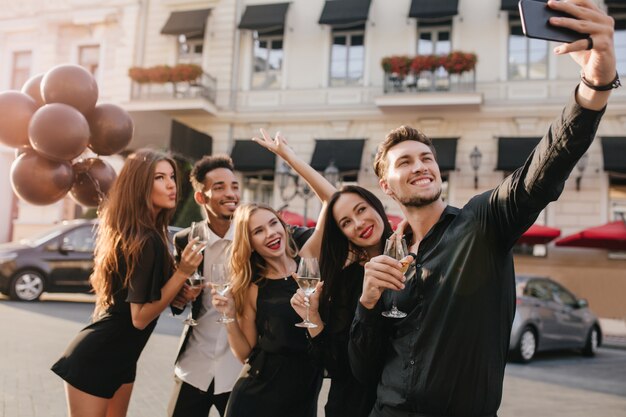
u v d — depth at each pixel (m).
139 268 2.35
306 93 15.70
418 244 1.85
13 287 10.06
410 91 14.25
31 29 18.22
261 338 2.44
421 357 1.65
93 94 3.90
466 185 14.09
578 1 1.35
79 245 10.38
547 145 1.46
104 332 2.42
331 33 15.70
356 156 14.45
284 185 12.62
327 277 2.33
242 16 15.88
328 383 5.66
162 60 16.91
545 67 14.04
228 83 16.12
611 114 13.30
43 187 3.81
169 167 2.59
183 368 2.90
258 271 2.57
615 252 13.26
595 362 8.41
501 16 14.26
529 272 13.73
